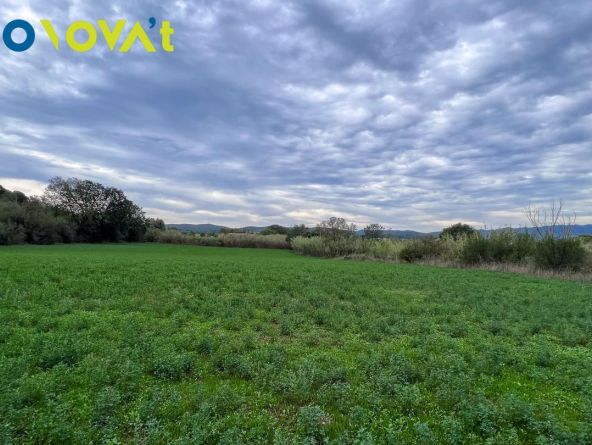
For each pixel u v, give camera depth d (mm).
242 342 8906
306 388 6312
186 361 7359
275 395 6383
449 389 6441
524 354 9086
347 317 12109
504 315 13273
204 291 15617
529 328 11477
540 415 5863
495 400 6574
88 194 82938
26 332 9023
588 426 5410
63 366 6902
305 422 5336
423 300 16047
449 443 5074
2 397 5414
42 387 5988
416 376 7367
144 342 8383
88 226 81438
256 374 7086
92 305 12234
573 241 28812
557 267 28938
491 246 34594
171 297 14273
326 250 54656
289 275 22781
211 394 6184
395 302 15164
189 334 9578
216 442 4922
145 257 36031
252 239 82562
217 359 7762
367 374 7391
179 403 5844
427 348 9273
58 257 29453
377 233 58375
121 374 6605
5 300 12156
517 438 5172
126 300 13281
